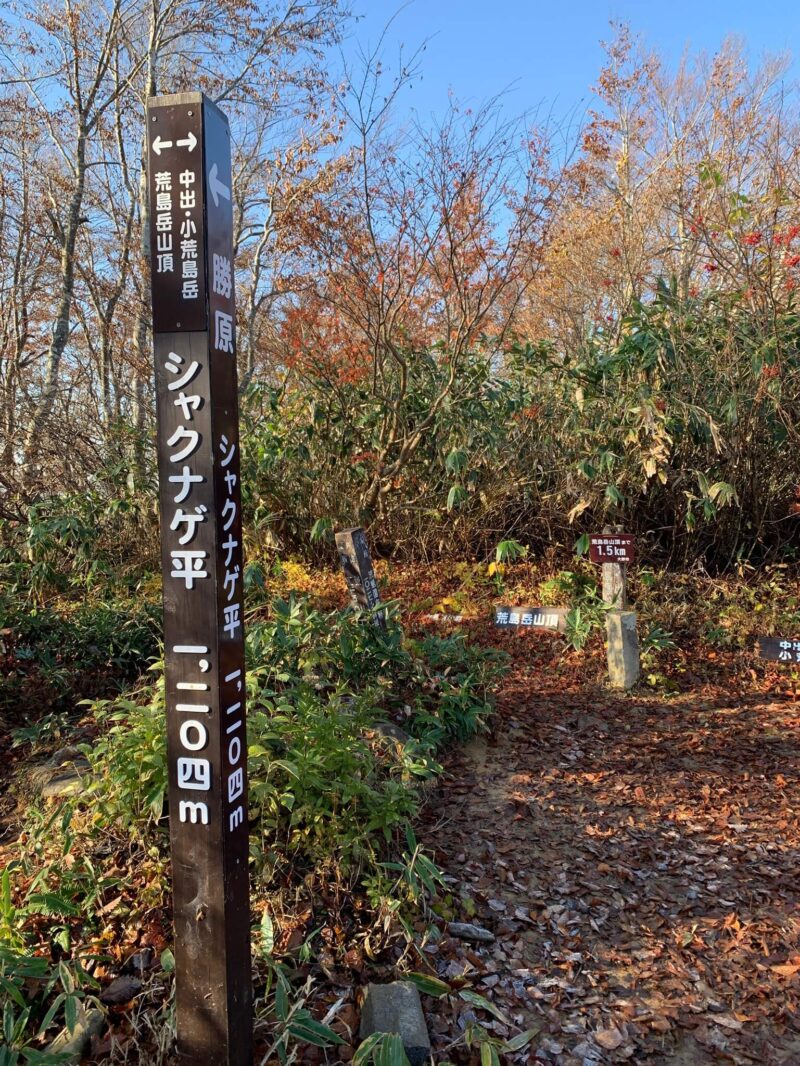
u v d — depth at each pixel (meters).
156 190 1.78
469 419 7.04
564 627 6.08
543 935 2.91
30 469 7.74
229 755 1.87
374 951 2.61
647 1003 2.59
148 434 7.73
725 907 3.08
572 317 10.05
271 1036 2.23
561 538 7.45
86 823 3.00
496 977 2.66
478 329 6.84
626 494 6.98
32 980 2.35
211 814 1.84
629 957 2.80
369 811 3.10
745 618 6.19
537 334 10.77
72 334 10.70
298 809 2.91
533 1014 2.52
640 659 5.68
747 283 6.41
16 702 4.56
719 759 4.39
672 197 8.36
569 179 6.64
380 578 6.95
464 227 6.44
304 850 2.93
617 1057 2.37
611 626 5.46
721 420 6.63
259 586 6.34
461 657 5.01
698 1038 2.45
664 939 2.90
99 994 2.36
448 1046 2.32
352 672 4.39
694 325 6.92
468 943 2.81
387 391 7.30
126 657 5.14
